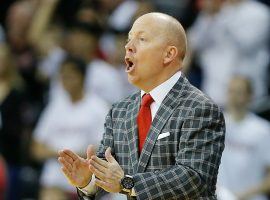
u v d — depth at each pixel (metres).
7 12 28.03
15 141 24.09
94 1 24.94
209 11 24.61
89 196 10.74
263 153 20.41
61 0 26.48
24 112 24.59
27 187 23.25
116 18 24.98
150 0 25.77
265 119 21.88
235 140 20.45
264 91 24.02
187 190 10.05
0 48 24.55
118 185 9.96
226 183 19.81
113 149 10.95
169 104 10.60
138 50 10.62
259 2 25.80
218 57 24.14
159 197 10.01
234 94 20.61
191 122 10.35
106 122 11.19
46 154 22.14
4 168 22.58
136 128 10.74
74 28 24.23
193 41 24.44
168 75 10.72
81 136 21.78
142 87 10.80
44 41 26.31
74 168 10.48
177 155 10.34
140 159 10.51
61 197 21.59
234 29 24.09
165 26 10.65
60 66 22.44
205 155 10.20
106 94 23.27
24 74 25.91
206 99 10.52
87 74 23.14
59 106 22.16
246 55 24.05
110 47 24.70
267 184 19.92
